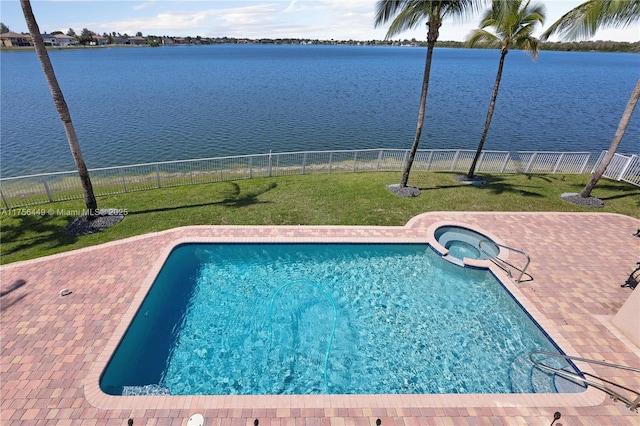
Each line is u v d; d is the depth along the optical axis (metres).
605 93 62.19
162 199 13.87
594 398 6.15
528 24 12.92
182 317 8.34
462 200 14.14
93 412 5.70
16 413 5.65
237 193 14.55
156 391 6.59
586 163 17.70
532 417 5.82
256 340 7.79
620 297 8.70
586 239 11.31
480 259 10.29
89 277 8.95
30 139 28.56
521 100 51.97
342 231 11.46
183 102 44.31
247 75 77.88
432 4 11.20
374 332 8.07
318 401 6.00
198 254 10.59
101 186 14.89
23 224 11.71
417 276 9.95
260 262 10.41
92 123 33.31
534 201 14.17
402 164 18.34
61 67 85.19
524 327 8.16
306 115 39.09
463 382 6.88
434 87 64.25
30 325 7.39
